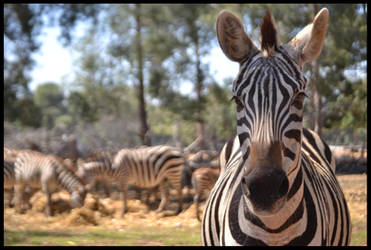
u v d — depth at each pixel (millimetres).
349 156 11070
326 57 11609
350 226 2881
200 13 18938
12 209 9984
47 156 9914
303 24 11391
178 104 20109
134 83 19938
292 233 1955
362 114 11711
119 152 10008
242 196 2062
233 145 3104
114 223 8750
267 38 1957
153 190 11125
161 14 18906
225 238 2143
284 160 1800
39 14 15516
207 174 8812
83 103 21844
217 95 20422
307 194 2102
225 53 2076
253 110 1829
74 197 9227
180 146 19203
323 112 12062
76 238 6816
